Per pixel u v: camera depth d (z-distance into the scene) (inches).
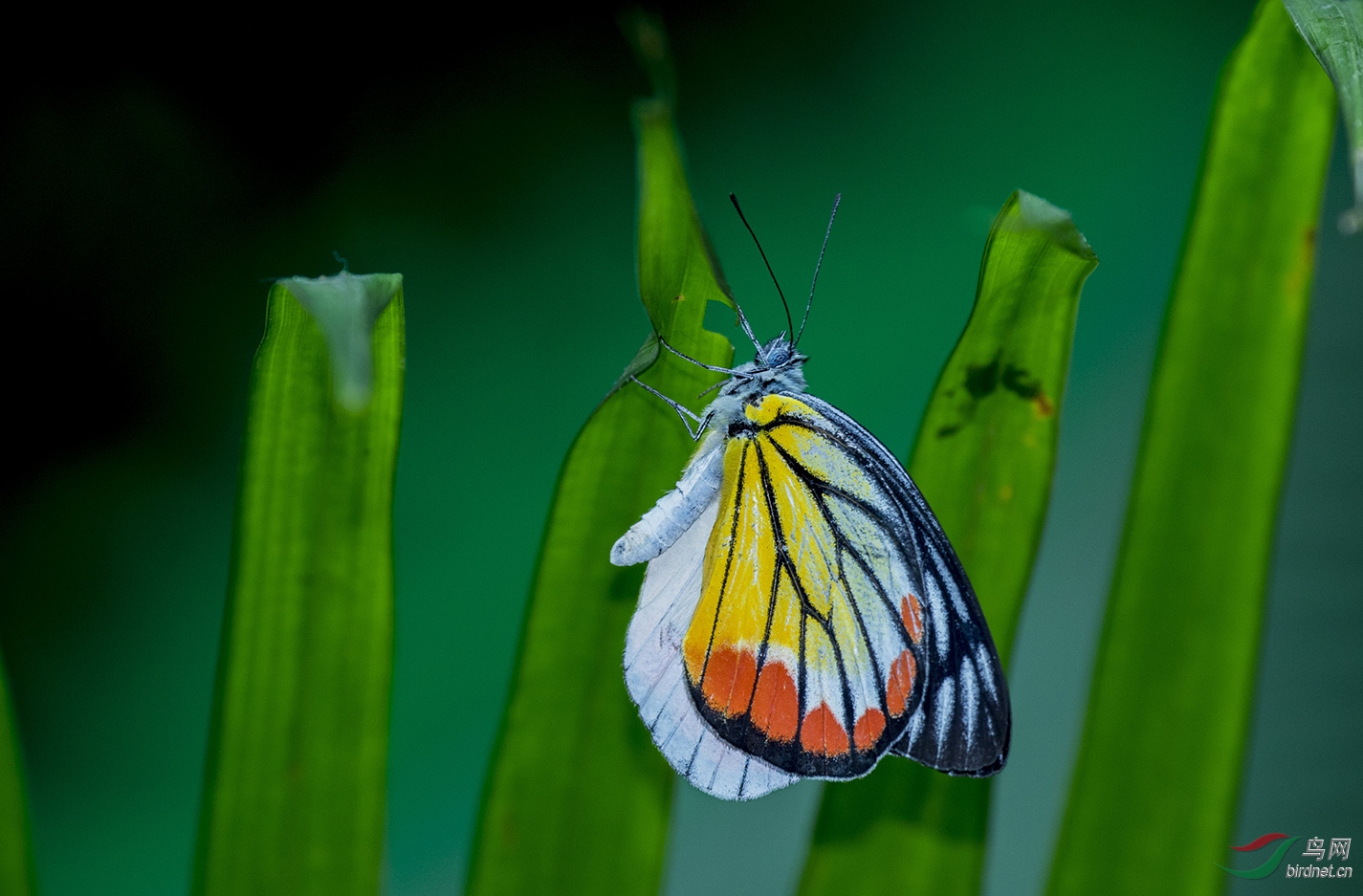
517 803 23.6
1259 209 23.5
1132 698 23.5
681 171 23.5
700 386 24.0
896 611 23.9
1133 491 23.5
